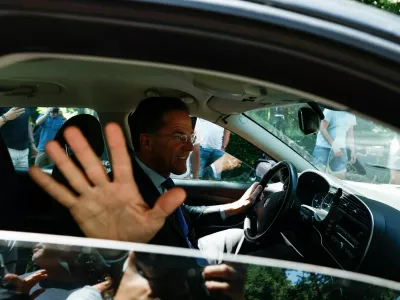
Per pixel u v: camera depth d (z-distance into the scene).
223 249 1.83
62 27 0.80
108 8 0.79
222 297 1.23
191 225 2.33
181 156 1.94
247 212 2.40
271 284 1.27
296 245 1.95
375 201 2.02
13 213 1.50
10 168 1.70
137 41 0.80
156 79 1.86
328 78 0.80
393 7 3.74
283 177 2.38
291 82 0.81
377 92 0.80
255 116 2.68
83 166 1.29
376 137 1.86
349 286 1.29
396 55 0.80
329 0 0.85
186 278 1.23
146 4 0.79
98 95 2.17
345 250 1.77
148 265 1.23
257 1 0.81
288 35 0.80
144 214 1.31
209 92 1.87
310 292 1.27
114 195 1.29
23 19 0.80
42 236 1.22
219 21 0.80
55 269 1.18
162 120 1.87
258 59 0.80
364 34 0.81
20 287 1.15
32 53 0.82
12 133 2.01
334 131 2.02
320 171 2.38
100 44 0.81
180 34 0.80
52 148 1.30
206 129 2.66
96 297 1.15
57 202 1.33
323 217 2.03
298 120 2.36
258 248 1.97
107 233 1.26
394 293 1.28
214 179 2.85
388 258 1.71
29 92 2.10
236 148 2.75
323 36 0.80
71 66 1.43
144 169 1.88
